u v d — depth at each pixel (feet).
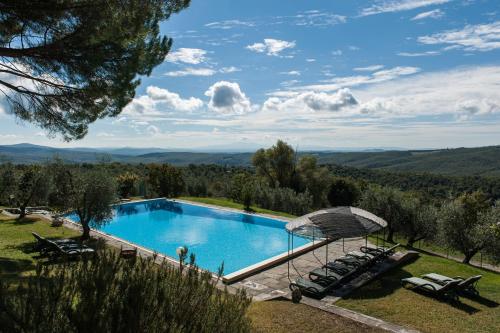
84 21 30.30
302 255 50.96
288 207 116.67
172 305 11.23
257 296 35.29
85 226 58.54
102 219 59.06
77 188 57.82
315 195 158.20
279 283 39.47
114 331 9.55
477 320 29.27
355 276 40.91
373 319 27.61
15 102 36.35
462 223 67.97
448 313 30.73
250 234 78.28
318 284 35.96
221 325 11.82
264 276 41.91
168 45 37.63
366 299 34.01
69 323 9.14
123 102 37.91
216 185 160.04
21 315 8.56
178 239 74.95
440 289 34.32
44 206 90.53
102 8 29.91
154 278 11.62
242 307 12.98
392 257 48.70
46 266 10.14
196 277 12.57
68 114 37.17
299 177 157.69
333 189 161.99
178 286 11.76
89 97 35.17
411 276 42.29
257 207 108.88
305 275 42.32
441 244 70.69
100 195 58.54
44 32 31.37
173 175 132.46
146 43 35.81
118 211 99.50
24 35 31.53
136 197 120.37
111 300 10.10
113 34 30.27
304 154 159.94
